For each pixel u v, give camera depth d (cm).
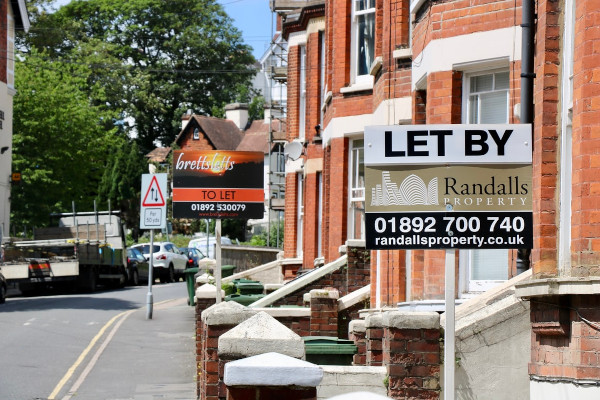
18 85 6525
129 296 4331
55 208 6538
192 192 1708
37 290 4581
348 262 2164
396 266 1762
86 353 2256
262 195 1712
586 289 939
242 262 4184
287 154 3272
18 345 2380
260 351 959
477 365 1102
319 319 1855
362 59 2370
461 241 920
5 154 5694
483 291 1434
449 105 1464
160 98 9575
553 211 1059
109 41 9506
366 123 2334
